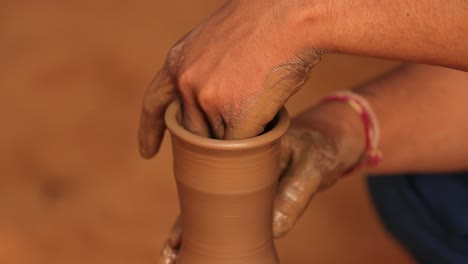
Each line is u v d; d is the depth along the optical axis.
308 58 1.11
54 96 3.68
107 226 3.02
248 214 1.23
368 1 1.04
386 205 2.08
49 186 3.20
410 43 1.04
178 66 1.23
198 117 1.21
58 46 4.02
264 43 1.10
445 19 1.00
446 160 1.74
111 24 4.20
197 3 4.39
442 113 1.69
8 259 2.86
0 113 3.57
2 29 4.18
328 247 2.94
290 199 1.37
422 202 1.97
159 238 2.96
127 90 3.71
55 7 4.36
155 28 4.17
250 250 1.27
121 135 3.44
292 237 2.98
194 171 1.19
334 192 3.18
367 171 1.72
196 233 1.27
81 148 3.38
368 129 1.60
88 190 3.18
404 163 1.73
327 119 1.57
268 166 1.20
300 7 1.08
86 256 2.89
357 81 3.72
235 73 1.12
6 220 3.04
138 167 3.28
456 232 1.96
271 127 1.22
